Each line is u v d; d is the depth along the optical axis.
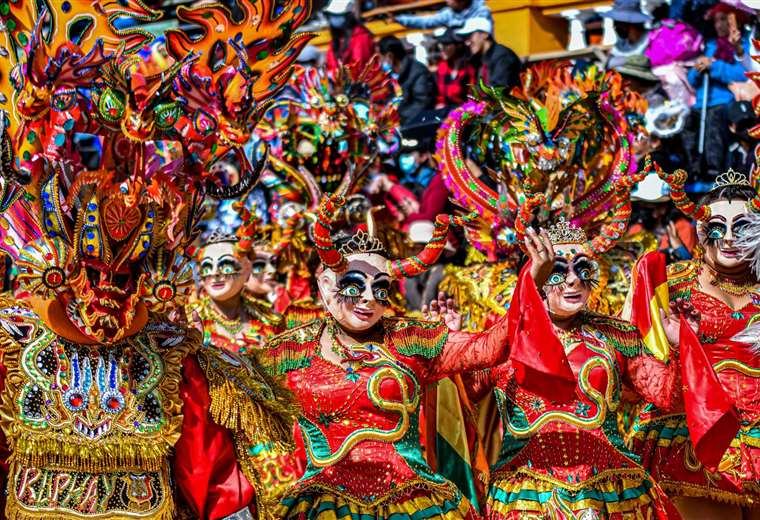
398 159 10.24
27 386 4.05
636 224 9.05
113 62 4.16
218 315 8.20
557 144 7.40
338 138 9.02
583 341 6.06
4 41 4.03
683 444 6.52
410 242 9.05
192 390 4.31
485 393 6.23
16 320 4.11
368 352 5.58
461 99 10.41
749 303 6.67
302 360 5.62
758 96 7.18
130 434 4.14
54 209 4.03
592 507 5.86
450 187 7.62
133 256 4.17
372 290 5.54
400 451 5.52
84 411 4.11
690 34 9.52
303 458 5.77
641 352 6.08
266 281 8.83
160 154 4.61
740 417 6.39
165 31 4.46
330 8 11.41
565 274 6.06
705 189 9.09
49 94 4.00
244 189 4.57
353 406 5.51
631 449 6.66
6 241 4.07
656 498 6.02
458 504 5.59
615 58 9.78
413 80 10.55
